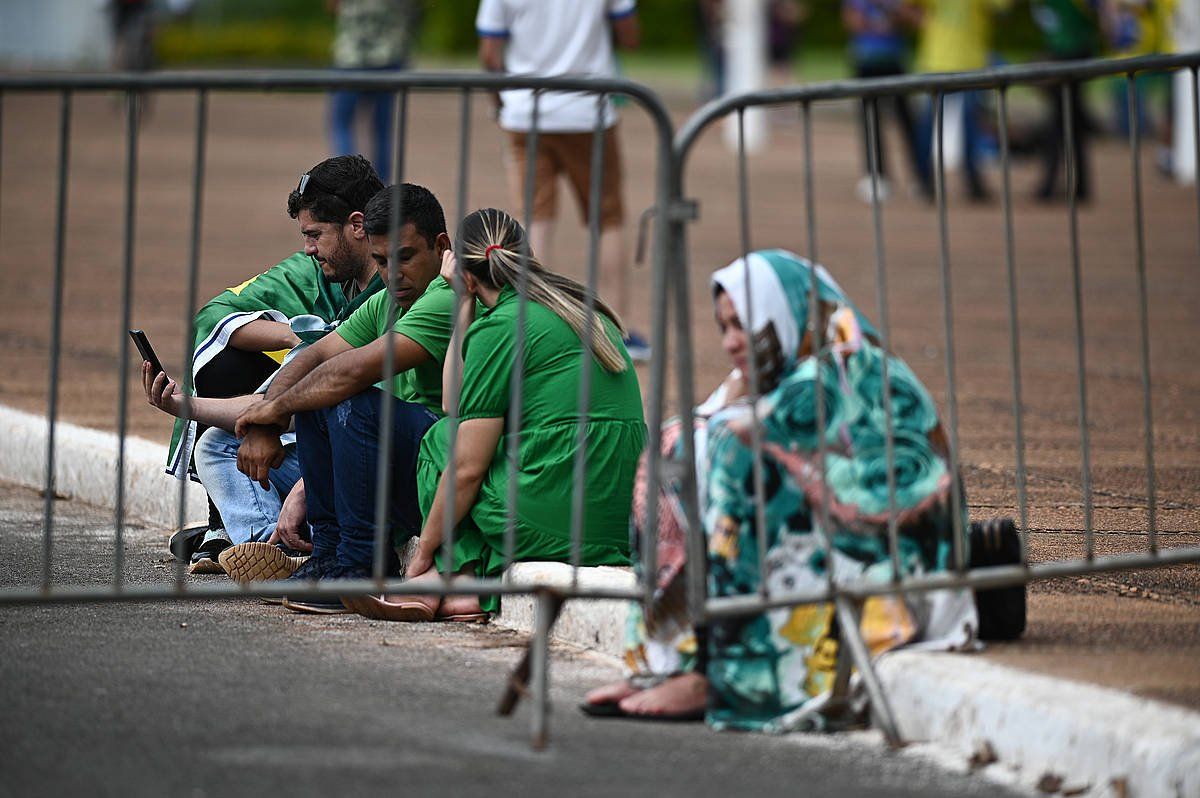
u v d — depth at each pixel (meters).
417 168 64.44
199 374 19.61
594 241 14.98
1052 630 15.41
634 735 13.80
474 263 17.16
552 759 13.13
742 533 14.14
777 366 14.41
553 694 14.93
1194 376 31.20
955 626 14.52
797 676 14.05
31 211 53.03
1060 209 60.16
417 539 18.05
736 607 13.85
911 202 61.91
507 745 13.45
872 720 13.98
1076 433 26.06
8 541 20.97
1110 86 88.44
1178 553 15.72
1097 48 58.38
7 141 76.06
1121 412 27.78
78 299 37.47
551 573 16.59
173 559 20.19
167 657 15.77
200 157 14.84
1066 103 15.52
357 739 13.48
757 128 85.69
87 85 14.54
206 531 20.03
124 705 14.23
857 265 45.91
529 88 14.50
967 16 61.38
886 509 14.27
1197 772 11.73
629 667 14.72
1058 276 44.56
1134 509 21.06
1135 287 42.84
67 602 15.06
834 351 14.43
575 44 31.52
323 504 17.98
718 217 55.88
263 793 12.26
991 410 27.89
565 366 17.03
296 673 15.31
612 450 17.09
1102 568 15.24
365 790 12.34
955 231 53.88
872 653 14.20
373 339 18.34
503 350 16.95
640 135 86.44
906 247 49.75
